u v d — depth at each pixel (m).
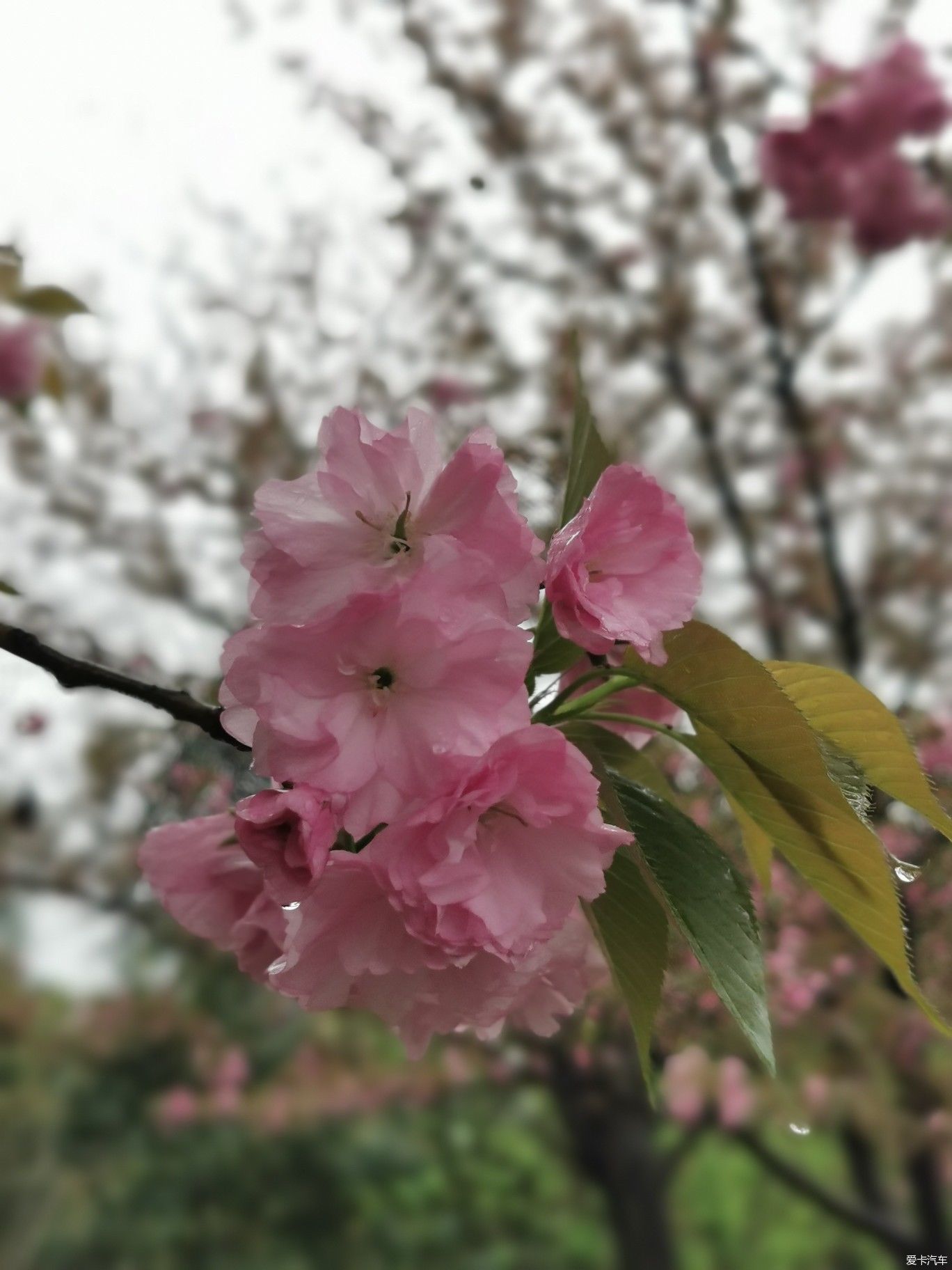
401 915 0.23
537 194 1.25
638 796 0.25
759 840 0.28
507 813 0.22
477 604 0.21
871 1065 0.84
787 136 0.88
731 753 0.24
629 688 0.26
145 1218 1.94
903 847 0.45
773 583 1.24
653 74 1.22
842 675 0.25
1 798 1.03
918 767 0.25
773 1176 1.28
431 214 1.24
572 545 0.23
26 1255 1.89
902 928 0.24
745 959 0.23
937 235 0.91
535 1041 0.91
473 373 1.21
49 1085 1.87
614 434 1.17
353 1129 1.98
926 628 1.19
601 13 1.21
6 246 0.43
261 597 0.22
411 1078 1.53
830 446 1.23
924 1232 1.16
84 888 1.13
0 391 0.68
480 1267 1.94
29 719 0.95
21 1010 1.80
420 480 0.22
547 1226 2.00
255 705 0.21
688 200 1.26
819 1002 0.79
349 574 0.22
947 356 1.27
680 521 0.24
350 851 0.23
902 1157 1.00
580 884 0.22
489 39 1.22
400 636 0.21
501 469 0.22
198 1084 1.68
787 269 1.22
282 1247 1.95
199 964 1.32
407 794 0.21
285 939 0.25
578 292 1.27
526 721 0.21
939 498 1.26
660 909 0.24
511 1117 1.68
